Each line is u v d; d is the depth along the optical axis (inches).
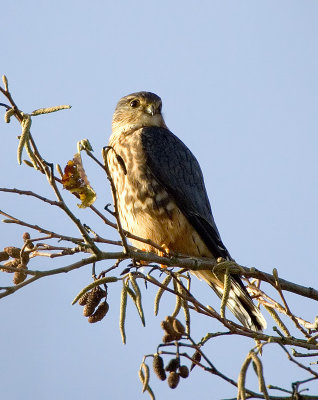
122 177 482.9
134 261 331.6
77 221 284.0
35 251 297.9
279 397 282.4
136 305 283.6
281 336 306.2
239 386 244.5
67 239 296.7
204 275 459.5
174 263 355.9
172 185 478.3
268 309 334.0
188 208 478.3
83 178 276.2
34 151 264.7
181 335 277.3
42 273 261.7
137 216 478.0
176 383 271.0
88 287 286.8
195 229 478.0
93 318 307.9
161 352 273.4
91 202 278.1
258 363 246.1
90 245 290.8
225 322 297.9
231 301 434.3
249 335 302.2
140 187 477.7
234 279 421.7
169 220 472.7
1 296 245.6
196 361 276.7
